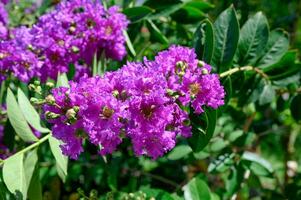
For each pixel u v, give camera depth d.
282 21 0.86
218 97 0.47
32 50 0.59
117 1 0.68
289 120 0.86
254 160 0.68
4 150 0.61
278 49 0.60
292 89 0.67
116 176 0.75
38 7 0.78
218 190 0.73
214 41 0.52
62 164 0.51
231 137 0.69
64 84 0.53
